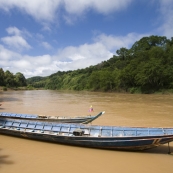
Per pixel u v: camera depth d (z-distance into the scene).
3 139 14.64
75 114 27.06
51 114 27.11
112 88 92.56
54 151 12.09
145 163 10.25
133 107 32.78
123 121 21.31
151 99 48.03
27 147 12.87
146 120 21.75
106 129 12.90
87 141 12.23
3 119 16.75
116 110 29.55
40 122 15.18
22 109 32.09
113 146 11.80
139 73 74.38
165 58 75.06
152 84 72.81
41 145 13.23
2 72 135.38
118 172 9.31
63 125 14.35
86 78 139.38
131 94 72.06
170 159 10.72
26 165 10.12
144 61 80.31
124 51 131.88
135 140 11.17
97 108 32.41
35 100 49.56
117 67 112.62
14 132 14.80
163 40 105.00
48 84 199.75
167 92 66.00
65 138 12.81
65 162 10.46
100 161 10.55
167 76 68.25
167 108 31.08
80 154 11.55
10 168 9.76
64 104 39.56
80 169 9.63
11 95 71.50
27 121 15.70
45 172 9.34
